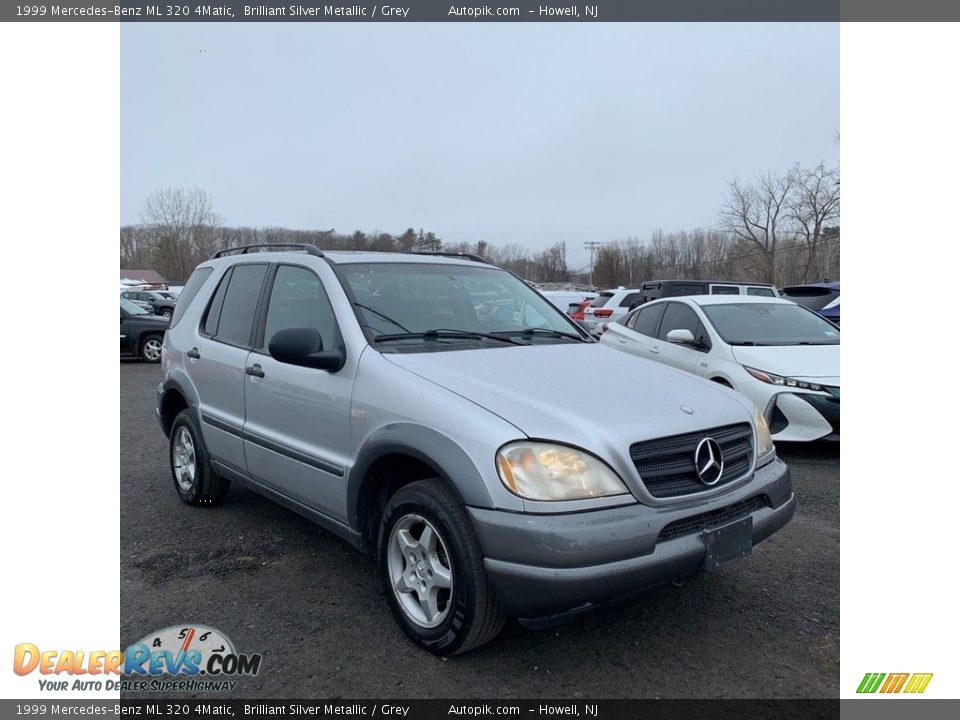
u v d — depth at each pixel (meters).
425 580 3.03
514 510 2.61
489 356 3.49
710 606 3.46
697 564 2.81
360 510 3.29
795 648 3.09
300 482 3.69
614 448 2.73
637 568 2.63
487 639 2.88
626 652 3.05
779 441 6.20
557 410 2.87
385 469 3.26
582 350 3.87
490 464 2.67
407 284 3.98
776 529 3.18
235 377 4.25
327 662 2.98
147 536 4.42
